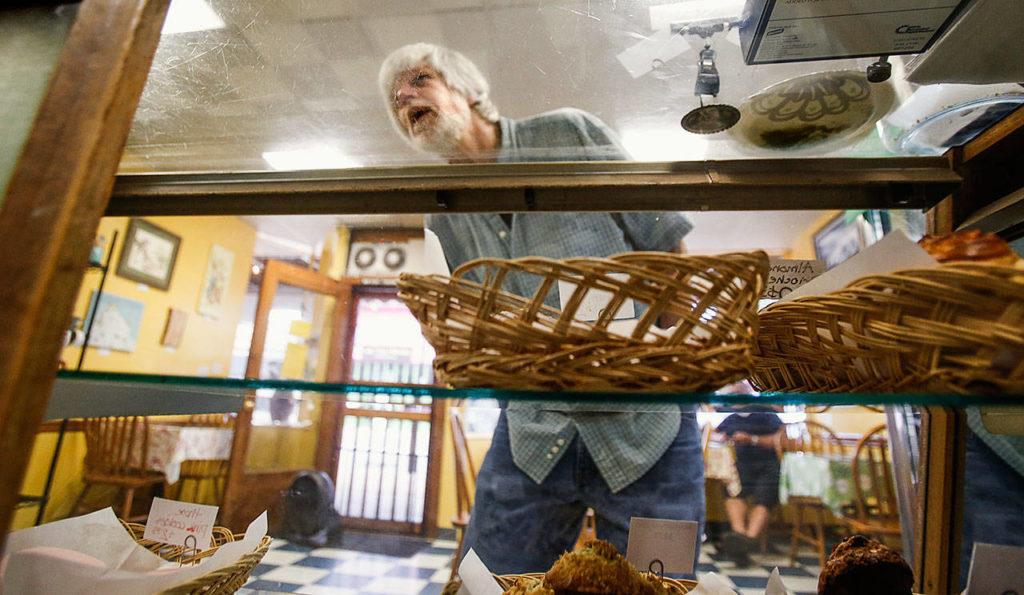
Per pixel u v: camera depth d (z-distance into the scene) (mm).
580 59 849
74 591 563
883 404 409
